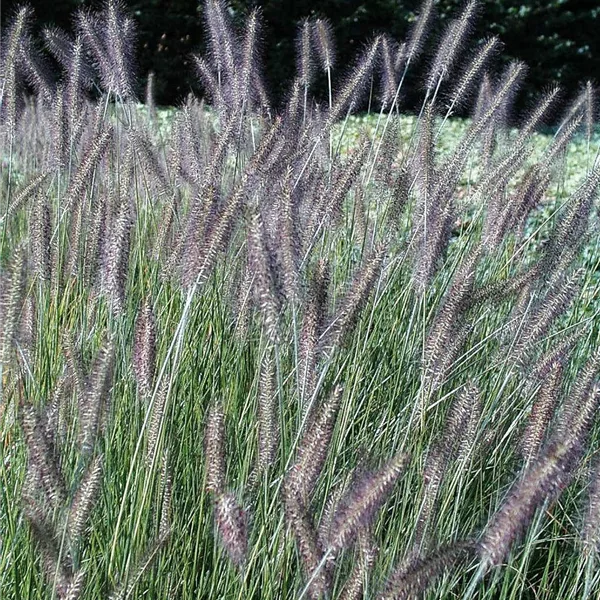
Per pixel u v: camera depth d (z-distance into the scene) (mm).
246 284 3889
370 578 3203
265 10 14297
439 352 3580
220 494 2680
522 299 4156
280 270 3025
